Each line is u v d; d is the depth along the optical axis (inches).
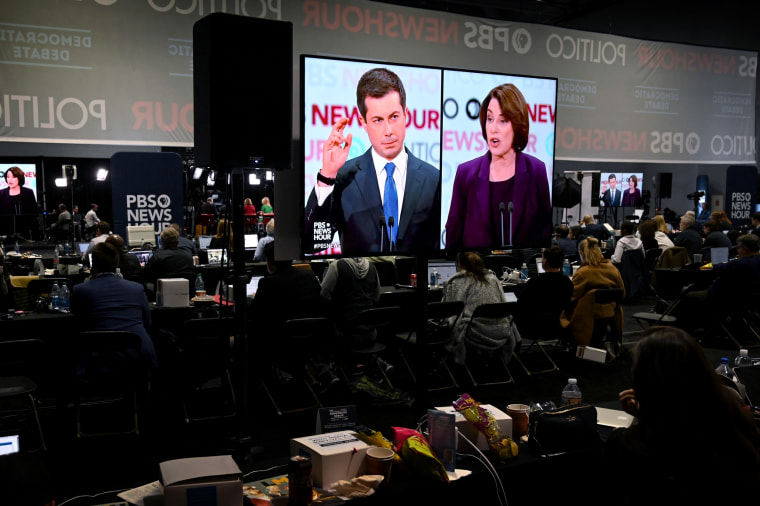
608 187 624.4
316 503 94.0
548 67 354.3
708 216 605.9
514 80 151.8
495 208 152.2
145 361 172.6
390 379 233.8
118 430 180.5
